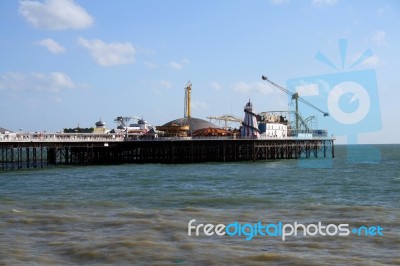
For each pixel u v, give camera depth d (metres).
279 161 107.62
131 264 19.23
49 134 92.19
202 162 103.81
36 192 45.84
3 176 66.25
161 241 22.89
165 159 103.94
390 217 29.00
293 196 41.84
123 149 104.25
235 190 47.25
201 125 130.62
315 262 19.16
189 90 138.00
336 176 66.44
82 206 34.62
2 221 28.00
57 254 20.73
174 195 42.09
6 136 81.19
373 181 58.25
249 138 104.62
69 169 81.44
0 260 19.62
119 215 30.09
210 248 21.41
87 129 135.88
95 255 20.42
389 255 20.45
